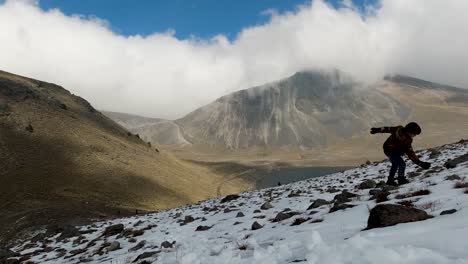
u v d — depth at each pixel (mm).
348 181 25750
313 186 28406
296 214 13562
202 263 8164
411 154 13180
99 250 16625
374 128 13805
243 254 8273
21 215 73250
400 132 13250
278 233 10695
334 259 5703
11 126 156750
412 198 10836
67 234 27469
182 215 25438
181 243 12875
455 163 16828
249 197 30391
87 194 127625
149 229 20422
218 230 14969
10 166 131000
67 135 169000
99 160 158375
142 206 131625
